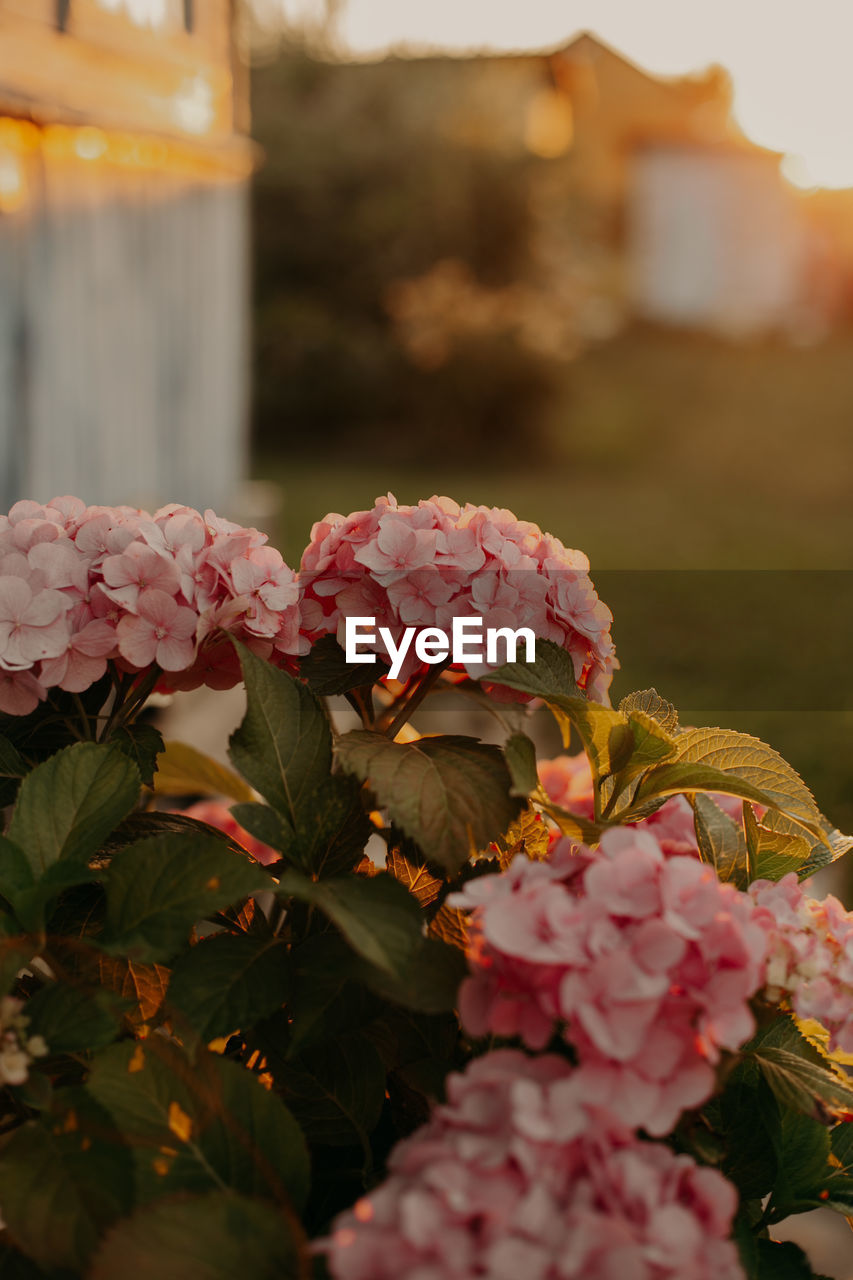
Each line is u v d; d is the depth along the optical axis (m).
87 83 2.69
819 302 20.36
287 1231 0.74
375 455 10.97
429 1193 0.72
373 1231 0.71
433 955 0.81
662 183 19.70
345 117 12.20
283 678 0.90
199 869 0.83
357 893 0.82
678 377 14.77
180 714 2.43
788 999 0.85
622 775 0.92
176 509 0.99
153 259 3.31
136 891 0.83
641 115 19.52
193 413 3.74
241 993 0.83
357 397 11.30
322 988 0.84
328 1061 0.88
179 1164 0.77
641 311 19.19
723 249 20.06
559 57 15.30
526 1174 0.72
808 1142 0.87
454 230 12.13
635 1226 0.71
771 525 7.52
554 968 0.76
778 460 10.16
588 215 13.65
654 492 8.90
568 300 12.71
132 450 3.23
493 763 0.89
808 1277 0.84
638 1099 0.74
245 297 4.32
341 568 0.97
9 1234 0.81
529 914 0.77
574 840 0.89
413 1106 0.91
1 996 0.79
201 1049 0.79
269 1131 0.78
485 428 10.82
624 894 0.78
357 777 0.89
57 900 0.91
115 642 0.91
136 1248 0.73
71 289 2.77
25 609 0.89
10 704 0.90
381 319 12.15
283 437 11.63
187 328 3.63
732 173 19.78
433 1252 0.70
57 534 0.94
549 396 10.80
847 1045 0.83
